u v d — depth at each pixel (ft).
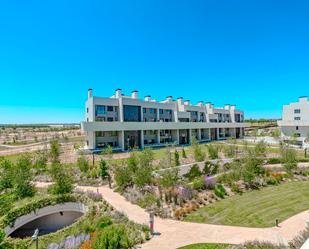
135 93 178.29
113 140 158.81
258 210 60.34
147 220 52.90
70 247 41.24
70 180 70.79
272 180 83.46
